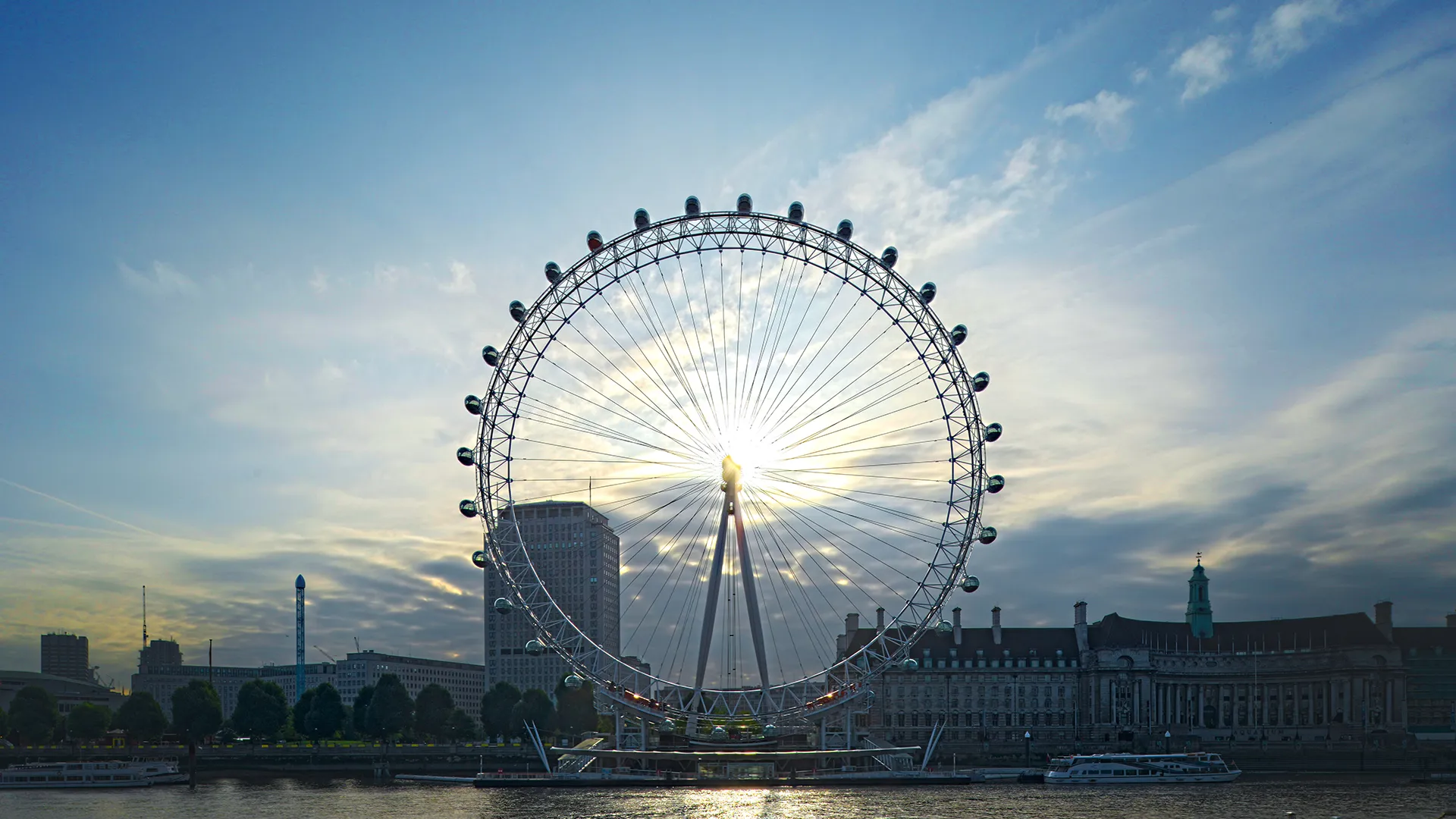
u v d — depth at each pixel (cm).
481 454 14212
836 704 14762
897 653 14550
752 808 13062
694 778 15925
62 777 17700
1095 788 15950
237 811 13600
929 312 14312
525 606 14350
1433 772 19125
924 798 14312
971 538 14238
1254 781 17400
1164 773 17200
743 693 14475
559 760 17388
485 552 14375
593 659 14900
